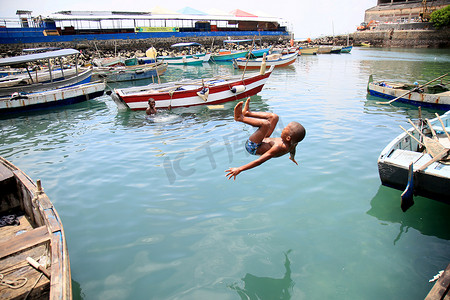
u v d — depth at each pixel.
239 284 4.64
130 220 6.22
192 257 5.20
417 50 59.84
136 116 14.16
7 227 5.71
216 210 6.48
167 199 6.95
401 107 14.79
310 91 19.16
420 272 4.83
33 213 5.69
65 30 45.88
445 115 9.82
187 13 56.59
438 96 14.01
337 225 5.95
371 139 10.27
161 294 4.48
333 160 8.67
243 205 6.63
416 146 8.56
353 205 6.57
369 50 62.97
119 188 7.48
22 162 9.24
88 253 5.32
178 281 4.71
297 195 6.97
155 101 14.59
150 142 10.55
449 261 5.04
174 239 5.64
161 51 48.09
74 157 9.49
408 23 68.19
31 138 11.57
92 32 49.03
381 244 5.44
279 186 7.37
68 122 13.73
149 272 4.89
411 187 6.19
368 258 5.12
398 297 4.39
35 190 5.44
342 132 11.02
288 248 5.36
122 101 14.95
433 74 25.86
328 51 57.31
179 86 15.64
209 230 5.86
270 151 3.60
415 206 6.66
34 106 15.89
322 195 6.96
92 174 8.26
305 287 4.57
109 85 25.12
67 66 27.30
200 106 15.27
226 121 12.83
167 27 55.91
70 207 6.72
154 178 7.94
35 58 16.47
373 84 17.05
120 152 9.74
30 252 4.61
